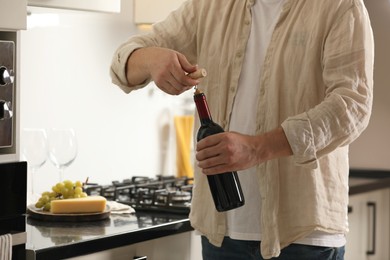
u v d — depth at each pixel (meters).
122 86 2.16
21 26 2.13
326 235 2.03
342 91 1.91
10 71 2.10
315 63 2.00
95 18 3.30
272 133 1.88
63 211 2.57
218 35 2.13
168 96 3.71
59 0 2.69
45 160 2.81
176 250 2.62
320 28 1.98
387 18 4.22
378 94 4.23
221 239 2.09
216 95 2.12
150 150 3.63
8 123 2.11
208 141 1.84
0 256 2.06
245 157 1.84
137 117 3.55
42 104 3.09
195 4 2.22
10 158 2.14
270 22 2.07
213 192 1.94
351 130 1.91
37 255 2.11
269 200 2.01
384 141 4.23
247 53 2.08
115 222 2.56
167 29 2.25
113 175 3.44
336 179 2.05
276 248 2.00
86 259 2.26
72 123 3.22
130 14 3.49
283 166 2.02
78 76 3.24
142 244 2.47
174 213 2.76
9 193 2.13
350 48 1.94
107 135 3.40
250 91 2.07
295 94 2.01
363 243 3.73
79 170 3.27
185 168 3.74
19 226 2.15
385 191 3.93
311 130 1.87
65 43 3.17
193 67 1.98
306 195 2.00
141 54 2.06
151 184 3.20
